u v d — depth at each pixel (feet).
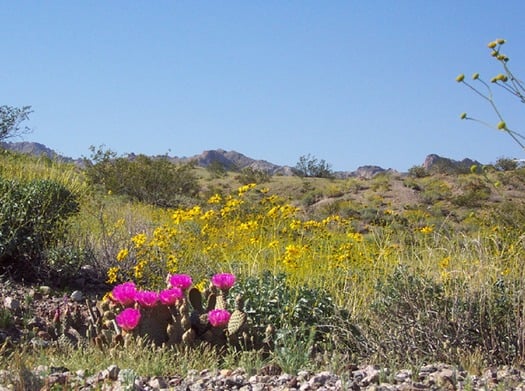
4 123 93.81
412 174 147.02
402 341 20.97
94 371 17.51
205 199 106.42
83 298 30.81
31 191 34.78
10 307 26.96
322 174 180.55
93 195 54.60
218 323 20.81
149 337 20.62
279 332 20.99
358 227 77.82
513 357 20.08
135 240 31.37
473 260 23.57
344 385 14.48
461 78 14.38
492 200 98.99
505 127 14.05
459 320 20.79
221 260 31.27
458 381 15.62
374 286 23.97
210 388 15.15
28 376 15.26
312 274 27.07
